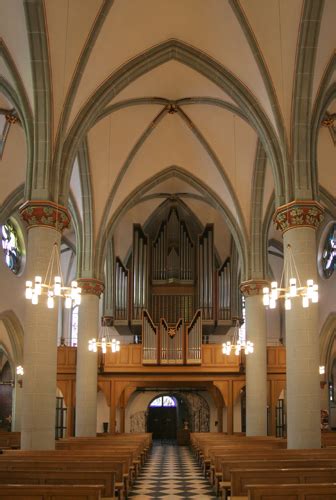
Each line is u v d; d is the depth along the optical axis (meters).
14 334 31.25
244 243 27.02
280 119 18.84
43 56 17.55
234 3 17.67
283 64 18.36
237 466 12.27
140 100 23.50
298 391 17.38
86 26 17.91
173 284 34.12
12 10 16.95
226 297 33.75
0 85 19.33
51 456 14.02
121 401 30.89
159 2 18.22
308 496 8.18
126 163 26.58
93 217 26.80
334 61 18.31
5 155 24.75
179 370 29.02
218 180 27.61
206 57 20.31
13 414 31.59
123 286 34.06
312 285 16.42
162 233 34.81
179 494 15.20
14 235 30.75
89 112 19.75
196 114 25.00
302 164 18.50
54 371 17.41
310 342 17.52
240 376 29.17
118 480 12.24
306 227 18.19
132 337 36.66
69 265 37.91
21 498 8.12
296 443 17.19
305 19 17.09
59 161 18.53
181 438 34.19
